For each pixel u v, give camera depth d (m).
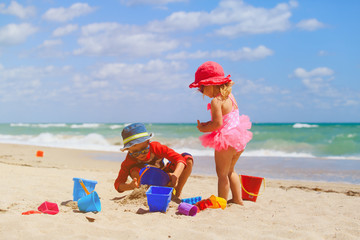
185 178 4.09
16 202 3.68
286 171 8.50
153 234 2.66
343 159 11.12
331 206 4.17
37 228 2.67
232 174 4.02
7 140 21.48
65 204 3.73
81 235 2.54
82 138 21.28
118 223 2.97
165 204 3.33
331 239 2.69
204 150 14.35
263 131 23.11
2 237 2.47
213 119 3.62
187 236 2.65
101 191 4.85
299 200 4.61
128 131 3.73
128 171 4.09
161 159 4.04
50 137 22.53
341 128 25.00
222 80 3.66
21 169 6.89
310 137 18.58
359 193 5.40
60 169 7.61
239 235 2.71
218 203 3.64
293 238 2.68
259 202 4.39
